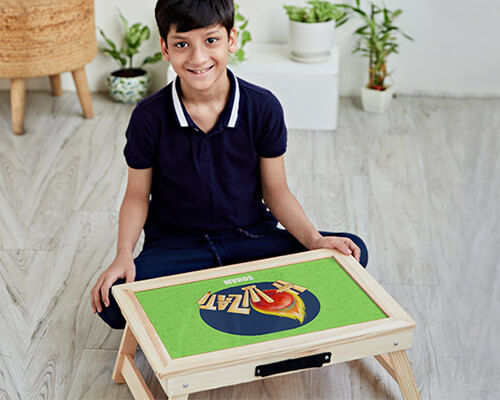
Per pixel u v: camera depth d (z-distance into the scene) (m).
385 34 3.00
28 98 3.20
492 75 3.23
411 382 1.40
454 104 3.20
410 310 1.87
